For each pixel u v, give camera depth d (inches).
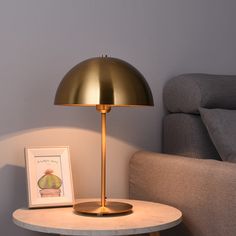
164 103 81.4
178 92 76.4
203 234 58.4
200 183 59.2
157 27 81.4
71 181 66.3
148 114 80.6
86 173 75.5
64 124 73.7
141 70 79.9
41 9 72.1
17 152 70.5
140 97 55.5
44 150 66.5
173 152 77.7
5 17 69.7
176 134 76.8
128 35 78.8
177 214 58.3
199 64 85.4
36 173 65.0
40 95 72.0
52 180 65.3
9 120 70.1
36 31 71.7
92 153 76.0
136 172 75.5
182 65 83.7
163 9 82.0
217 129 68.3
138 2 79.8
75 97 54.6
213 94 72.4
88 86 54.2
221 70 87.7
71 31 74.2
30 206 62.6
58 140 73.3
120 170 78.2
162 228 53.0
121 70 56.0
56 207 63.9
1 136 69.6
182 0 83.9
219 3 87.7
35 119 71.7
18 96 70.6
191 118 74.2
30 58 71.3
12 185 70.3
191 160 64.0
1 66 69.5
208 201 57.4
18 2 70.6
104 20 76.9
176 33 83.2
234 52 88.4
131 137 79.2
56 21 73.2
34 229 52.9
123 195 78.4
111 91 53.9
